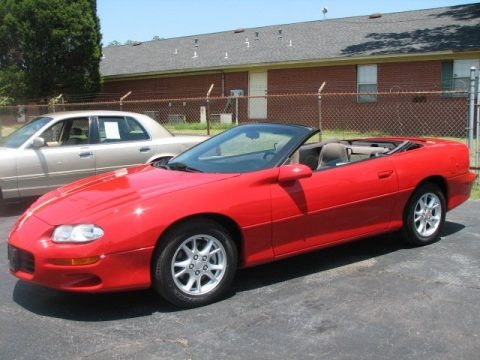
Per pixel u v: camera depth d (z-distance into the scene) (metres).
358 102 20.83
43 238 4.09
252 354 3.52
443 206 5.94
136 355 3.54
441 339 3.67
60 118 8.49
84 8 25.70
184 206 4.18
